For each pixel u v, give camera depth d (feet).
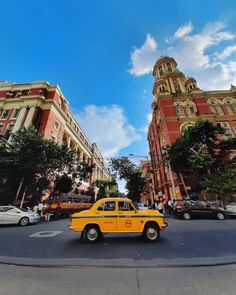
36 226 43.16
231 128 103.24
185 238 26.89
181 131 100.73
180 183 85.25
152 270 15.19
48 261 17.69
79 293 11.60
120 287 12.30
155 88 136.46
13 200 63.21
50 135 98.17
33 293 11.66
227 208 56.24
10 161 60.95
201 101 111.45
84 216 26.43
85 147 160.86
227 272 14.40
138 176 120.06
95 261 17.57
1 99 104.01
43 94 106.11
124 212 26.78
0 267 16.37
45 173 68.64
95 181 170.60
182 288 11.98
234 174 63.46
